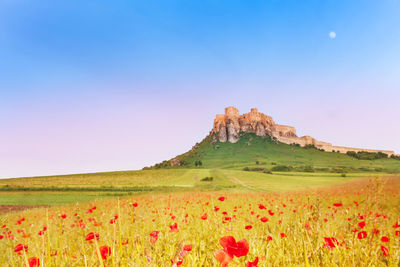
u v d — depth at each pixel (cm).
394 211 446
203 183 6550
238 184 6119
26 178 8462
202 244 202
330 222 309
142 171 10469
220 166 16088
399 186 937
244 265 156
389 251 184
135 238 214
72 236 282
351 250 193
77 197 4247
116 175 9069
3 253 276
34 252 230
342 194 1277
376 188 246
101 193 4719
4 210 2769
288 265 182
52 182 7244
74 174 9669
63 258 199
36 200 3903
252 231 287
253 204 1088
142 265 164
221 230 298
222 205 973
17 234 405
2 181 7656
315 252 186
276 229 279
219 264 165
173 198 1606
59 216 221
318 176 9019
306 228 222
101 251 139
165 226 313
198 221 358
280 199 1286
